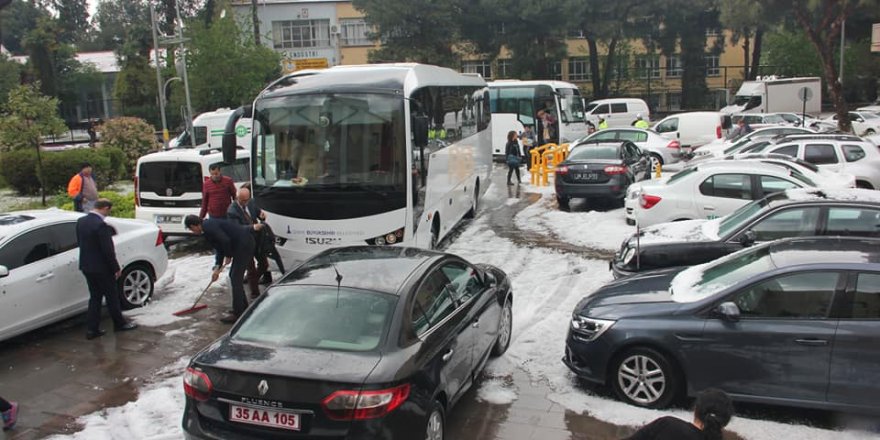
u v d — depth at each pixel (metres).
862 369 5.60
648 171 18.72
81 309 9.18
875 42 23.03
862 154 16.53
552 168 22.70
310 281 5.77
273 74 32.19
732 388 6.00
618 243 13.07
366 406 4.50
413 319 5.37
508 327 7.95
